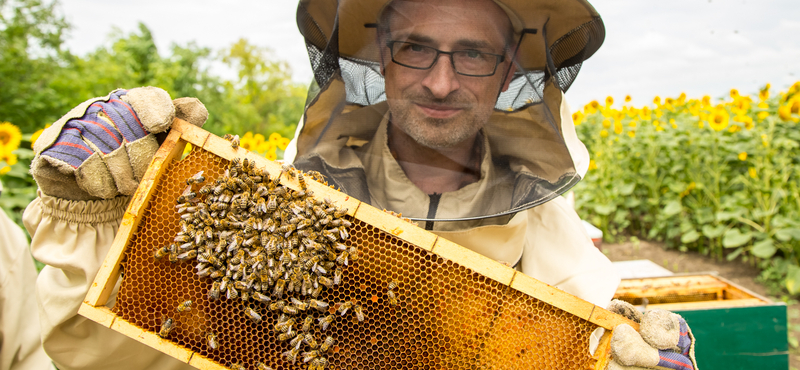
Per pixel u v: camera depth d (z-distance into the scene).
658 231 7.41
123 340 1.62
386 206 1.67
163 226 1.40
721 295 3.49
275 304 1.31
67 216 1.47
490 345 1.36
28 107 9.20
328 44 1.62
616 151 7.48
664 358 1.28
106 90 12.91
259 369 1.35
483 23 1.57
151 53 17.56
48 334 1.56
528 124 1.65
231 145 1.37
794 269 5.36
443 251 1.31
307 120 1.69
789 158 5.98
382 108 1.71
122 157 1.38
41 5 13.40
